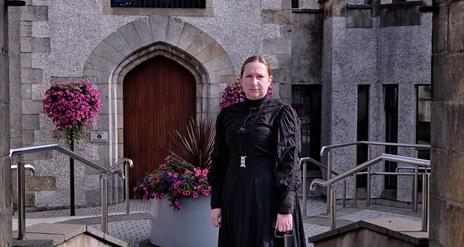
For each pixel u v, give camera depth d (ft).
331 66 34.09
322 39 36.01
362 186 34.73
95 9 31.78
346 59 33.99
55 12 31.48
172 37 32.48
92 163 21.72
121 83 32.55
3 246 11.25
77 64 31.78
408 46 32.94
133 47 32.19
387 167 34.35
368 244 16.48
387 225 15.75
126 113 33.17
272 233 11.39
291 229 11.20
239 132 11.59
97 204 32.12
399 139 33.42
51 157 31.65
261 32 33.06
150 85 33.30
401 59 33.22
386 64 33.83
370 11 34.01
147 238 23.75
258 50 33.09
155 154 33.42
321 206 32.32
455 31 11.03
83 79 31.83
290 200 11.16
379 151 34.27
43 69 31.48
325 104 35.32
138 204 32.17
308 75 36.04
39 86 31.50
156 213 22.13
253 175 11.46
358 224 16.76
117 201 32.53
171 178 21.22
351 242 17.37
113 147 32.30
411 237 14.49
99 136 32.01
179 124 33.50
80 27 31.73
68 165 31.73
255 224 11.39
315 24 35.99
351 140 34.22
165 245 21.84
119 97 32.48
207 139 24.08
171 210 21.53
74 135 29.91
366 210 28.17
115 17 31.99
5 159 11.44
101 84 32.04
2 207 11.20
